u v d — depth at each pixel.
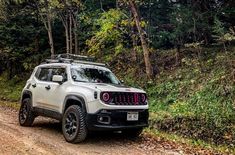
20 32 23.44
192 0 16.25
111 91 8.38
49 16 20.80
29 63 24.17
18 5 23.12
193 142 10.42
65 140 8.95
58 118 9.35
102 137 9.58
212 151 8.90
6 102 19.73
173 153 8.17
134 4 16.62
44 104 10.02
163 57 18.19
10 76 26.73
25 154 7.51
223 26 15.14
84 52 23.09
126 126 8.52
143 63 18.67
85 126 8.36
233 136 10.96
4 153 7.47
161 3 19.34
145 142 9.28
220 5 16.06
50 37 20.80
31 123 10.90
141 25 16.95
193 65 16.11
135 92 8.85
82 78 9.41
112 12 17.67
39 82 10.56
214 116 11.92
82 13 21.64
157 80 16.64
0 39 23.39
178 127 12.18
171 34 16.50
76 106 8.56
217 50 16.38
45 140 8.95
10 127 10.69
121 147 8.55
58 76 9.23
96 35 18.41
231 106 12.35
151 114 13.54
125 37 19.89
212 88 13.80
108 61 20.80
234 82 13.39
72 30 23.70
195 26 15.52
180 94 14.77
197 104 13.27
